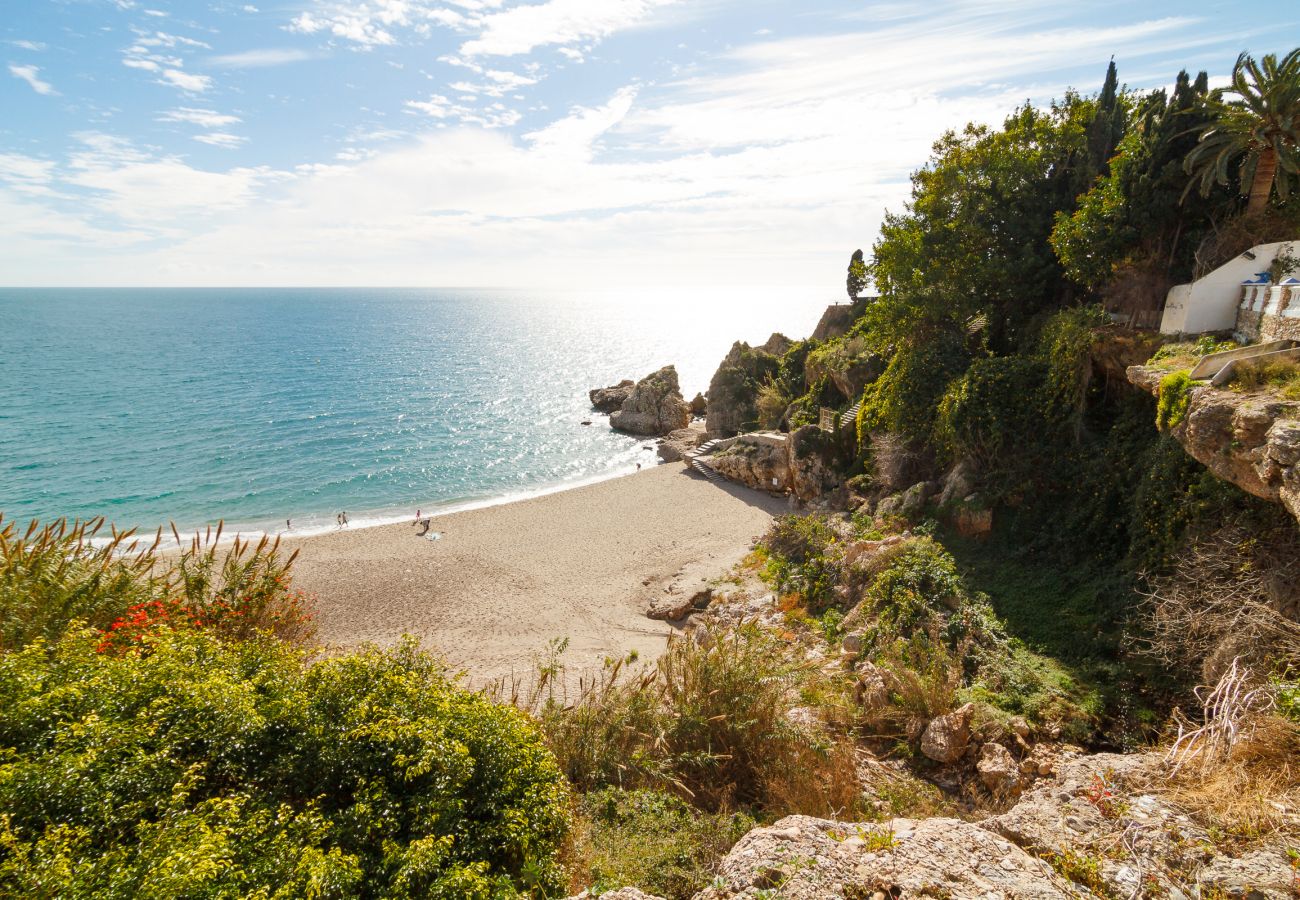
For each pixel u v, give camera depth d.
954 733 13.25
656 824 9.70
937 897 5.55
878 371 40.00
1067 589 19.03
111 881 5.22
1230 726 6.99
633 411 74.94
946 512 24.16
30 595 10.85
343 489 52.91
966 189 30.47
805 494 39.03
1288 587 12.39
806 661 18.27
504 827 7.27
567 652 23.81
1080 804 6.78
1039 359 24.45
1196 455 14.24
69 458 57.53
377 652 9.26
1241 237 21.28
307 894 5.61
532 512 44.53
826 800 11.05
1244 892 5.38
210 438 65.94
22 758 6.46
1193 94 23.19
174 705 7.50
